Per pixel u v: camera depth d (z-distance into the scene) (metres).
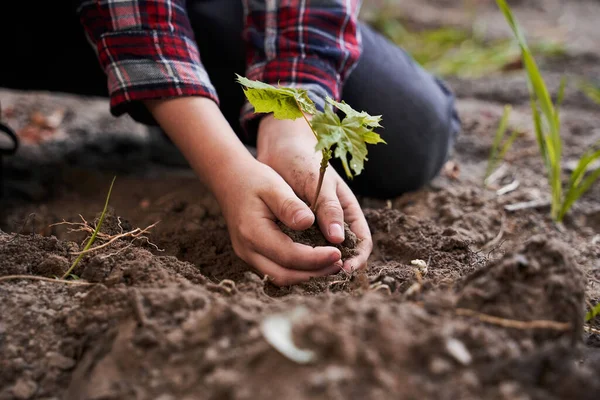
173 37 1.38
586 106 2.76
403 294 1.04
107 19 1.36
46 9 1.85
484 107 2.78
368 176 1.80
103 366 0.91
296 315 0.86
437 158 1.91
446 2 4.64
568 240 1.68
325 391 0.76
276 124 1.41
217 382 0.80
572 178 1.72
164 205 1.79
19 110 2.66
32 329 1.02
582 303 0.99
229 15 1.81
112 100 1.37
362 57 1.86
